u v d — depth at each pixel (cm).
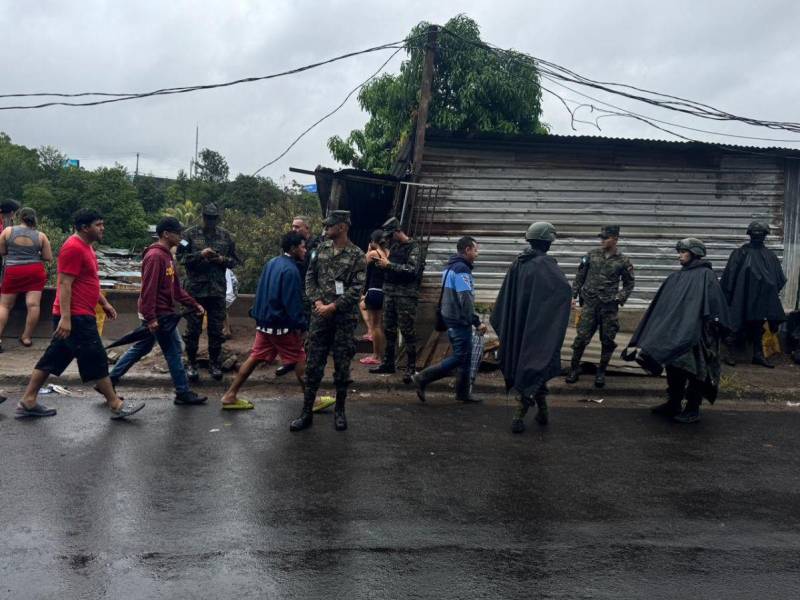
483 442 591
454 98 1719
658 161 1115
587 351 909
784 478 523
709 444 610
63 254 583
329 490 467
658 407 720
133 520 409
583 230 1110
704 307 666
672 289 700
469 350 715
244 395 726
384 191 1073
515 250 1102
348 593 332
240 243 2898
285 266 638
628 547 394
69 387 734
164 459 517
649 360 707
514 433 621
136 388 743
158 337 657
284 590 333
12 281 862
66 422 604
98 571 347
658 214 1117
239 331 1005
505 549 386
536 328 614
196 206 5138
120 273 2391
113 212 4975
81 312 594
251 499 446
